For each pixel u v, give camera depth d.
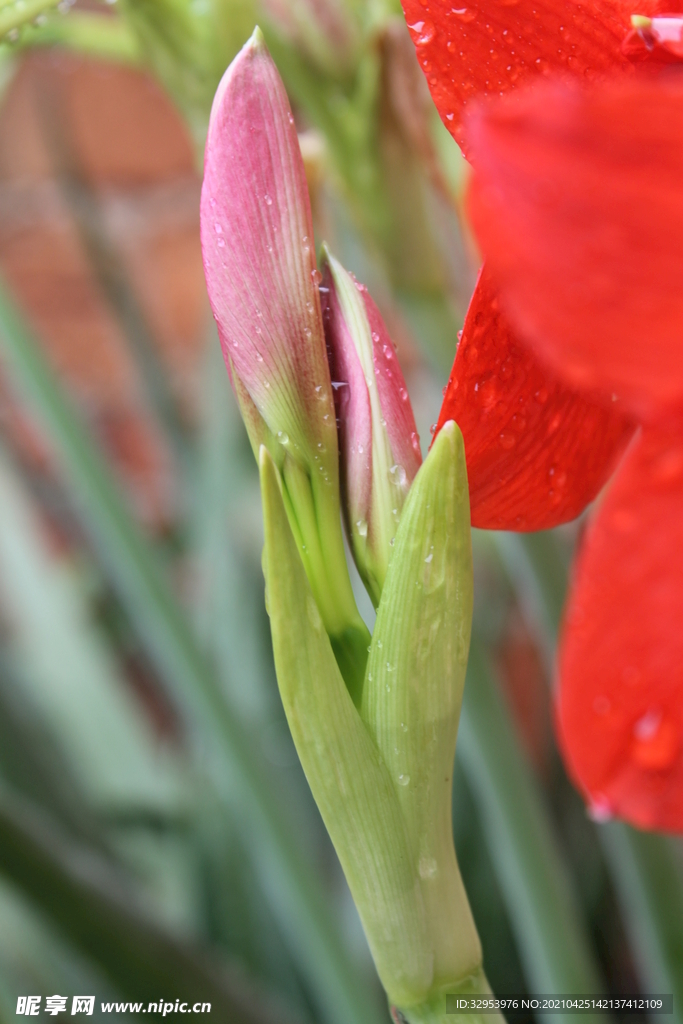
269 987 0.85
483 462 0.34
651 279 0.28
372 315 0.36
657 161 0.27
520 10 0.33
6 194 1.21
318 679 0.35
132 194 1.21
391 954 0.36
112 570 0.68
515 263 0.27
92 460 0.64
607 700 0.30
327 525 0.36
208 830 0.89
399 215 0.48
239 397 0.35
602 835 0.67
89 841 0.82
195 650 0.64
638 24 0.32
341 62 0.47
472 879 0.86
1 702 0.86
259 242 0.35
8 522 1.04
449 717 0.35
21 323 0.63
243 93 0.34
